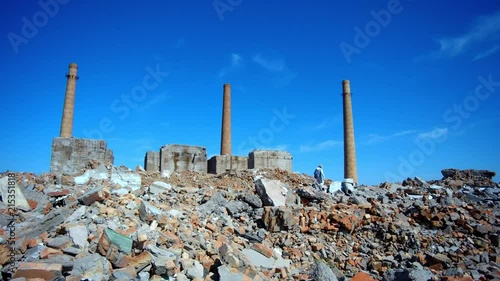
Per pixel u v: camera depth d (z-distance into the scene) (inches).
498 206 687.1
